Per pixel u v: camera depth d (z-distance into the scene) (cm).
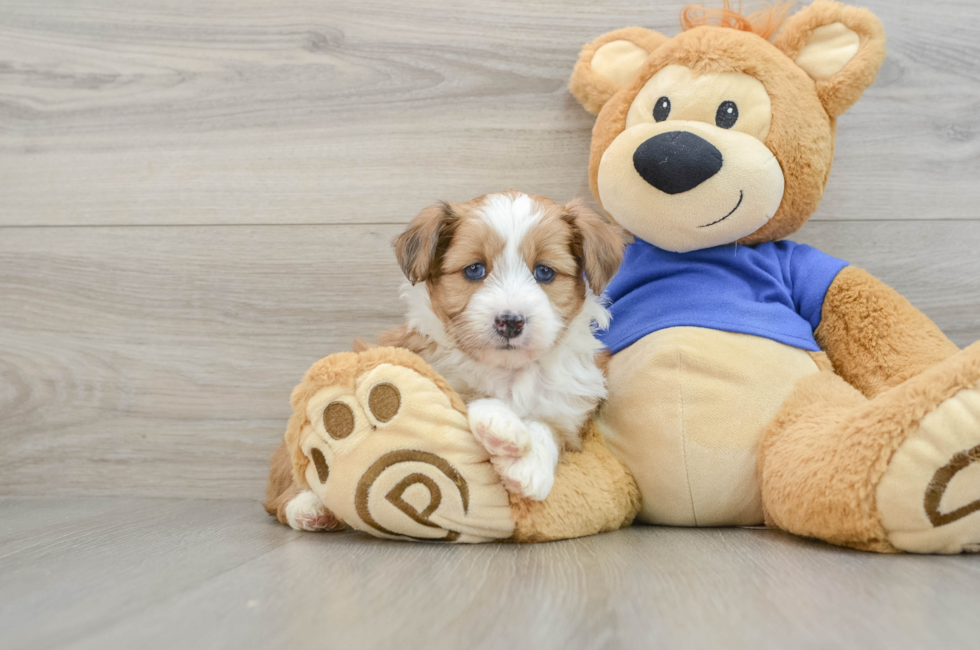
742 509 174
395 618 100
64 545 157
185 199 243
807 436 159
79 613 104
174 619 100
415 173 239
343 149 240
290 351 240
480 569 130
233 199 242
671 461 175
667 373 178
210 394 241
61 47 245
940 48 228
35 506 223
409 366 153
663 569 130
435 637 92
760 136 184
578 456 173
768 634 93
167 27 243
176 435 241
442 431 150
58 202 245
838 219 230
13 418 244
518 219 171
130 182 244
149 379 242
